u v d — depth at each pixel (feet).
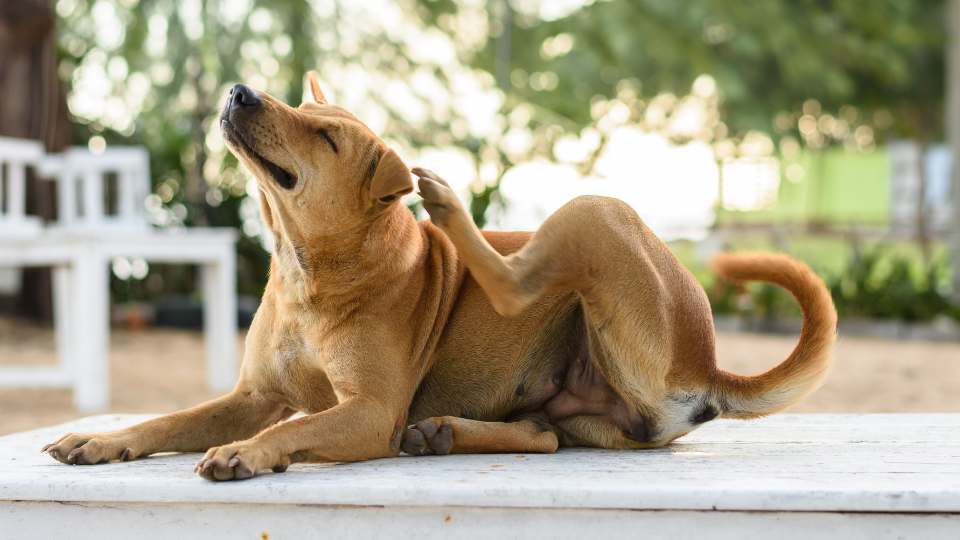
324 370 10.40
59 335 26.02
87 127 45.98
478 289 10.99
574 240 10.24
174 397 24.41
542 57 67.72
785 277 10.98
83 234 21.47
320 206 10.13
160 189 45.47
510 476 8.81
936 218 72.69
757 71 80.59
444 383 11.03
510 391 11.05
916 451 10.48
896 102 86.58
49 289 41.42
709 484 8.36
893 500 8.11
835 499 8.13
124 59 48.32
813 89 82.12
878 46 72.33
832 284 47.78
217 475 8.64
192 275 47.42
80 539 8.85
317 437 9.34
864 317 46.03
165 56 49.08
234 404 10.94
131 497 8.63
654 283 10.38
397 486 8.34
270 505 8.56
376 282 10.27
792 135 88.79
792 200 93.91
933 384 27.53
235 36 49.47
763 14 67.21
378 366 10.05
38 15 37.14
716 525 8.26
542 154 57.06
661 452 10.57
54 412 22.40
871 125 97.86
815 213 93.97
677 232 61.62
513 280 10.05
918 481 8.55
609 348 10.54
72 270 21.89
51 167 24.94
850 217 91.30
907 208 91.91
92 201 24.88
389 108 52.90
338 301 10.23
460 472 9.06
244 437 11.02
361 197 10.23
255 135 9.91
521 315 10.89
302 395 10.89
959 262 48.96
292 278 10.47
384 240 10.33
